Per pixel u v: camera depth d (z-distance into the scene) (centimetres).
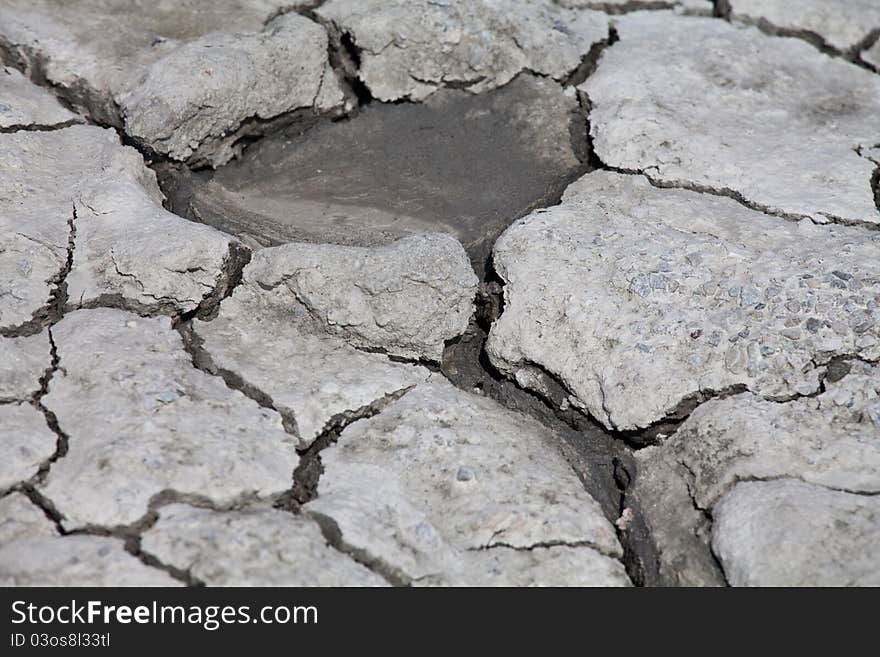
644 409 293
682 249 324
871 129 395
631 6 457
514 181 387
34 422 271
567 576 256
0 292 305
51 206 336
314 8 429
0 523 246
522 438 297
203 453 263
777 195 359
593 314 309
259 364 301
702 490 277
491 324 322
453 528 263
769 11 450
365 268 310
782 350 296
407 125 413
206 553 240
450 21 406
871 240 334
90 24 409
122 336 298
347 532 253
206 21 417
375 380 301
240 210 374
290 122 407
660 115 386
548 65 416
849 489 266
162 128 365
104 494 250
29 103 373
